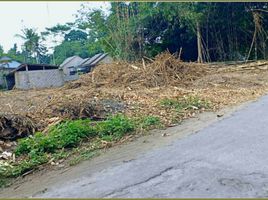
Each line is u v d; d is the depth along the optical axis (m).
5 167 4.55
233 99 8.54
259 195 2.99
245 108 7.17
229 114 6.67
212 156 4.11
